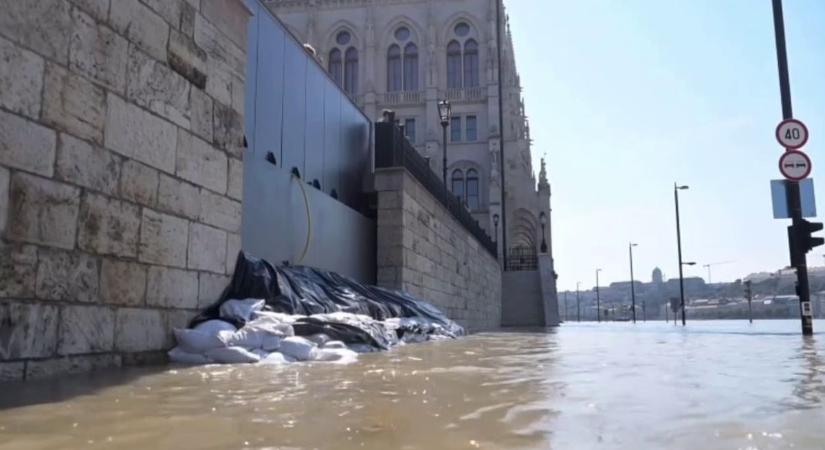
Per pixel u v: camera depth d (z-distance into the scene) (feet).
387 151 45.57
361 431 8.43
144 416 9.53
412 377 14.99
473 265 75.15
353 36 186.80
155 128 18.84
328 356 20.36
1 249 13.39
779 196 40.75
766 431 8.50
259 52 30.78
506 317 127.24
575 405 10.69
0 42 13.50
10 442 7.82
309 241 35.29
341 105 43.91
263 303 23.12
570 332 58.90
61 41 15.23
